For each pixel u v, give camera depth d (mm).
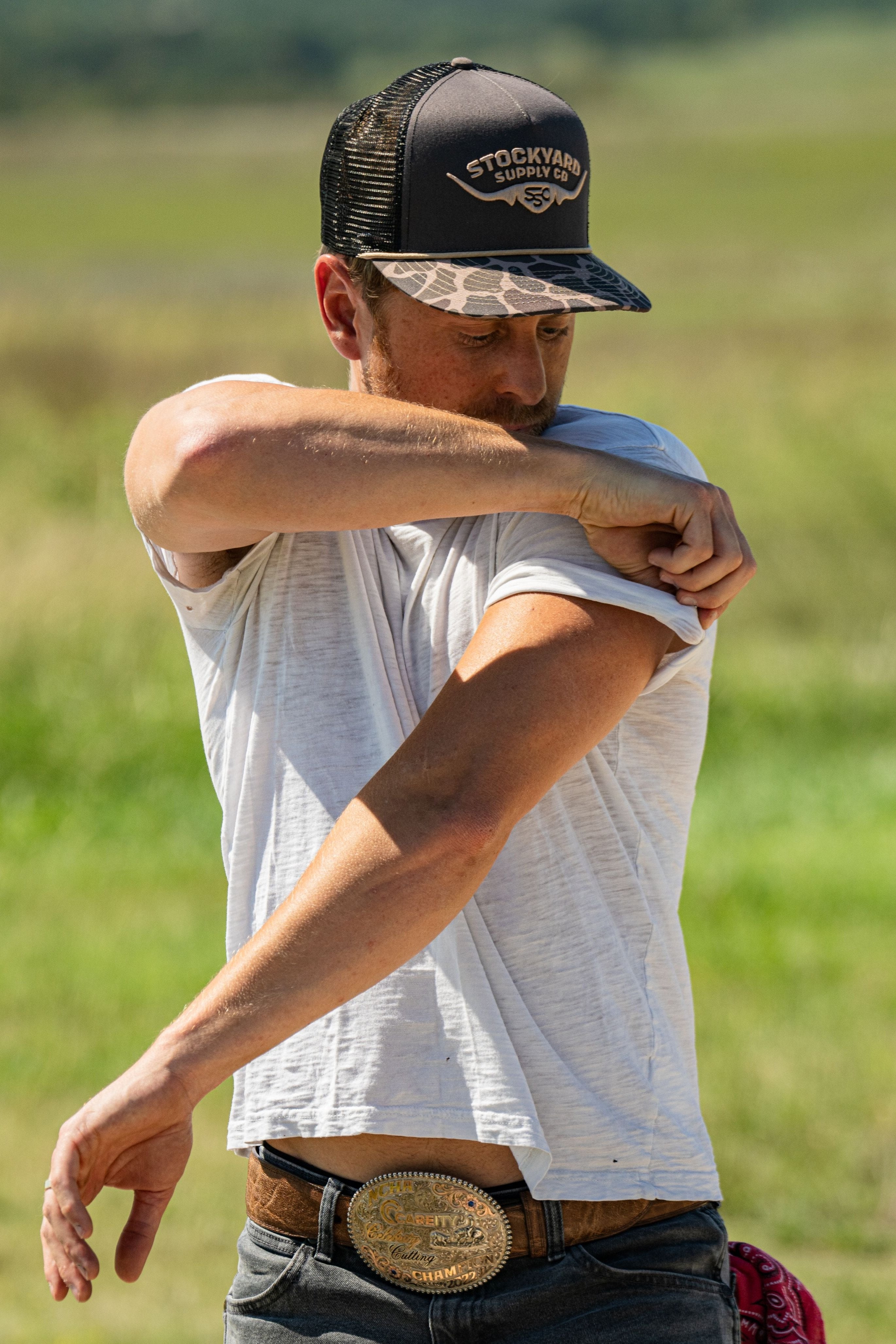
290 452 5836
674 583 6039
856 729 33281
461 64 6547
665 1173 6344
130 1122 5613
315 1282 6438
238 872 6707
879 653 36969
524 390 6445
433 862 5656
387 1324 6324
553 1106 6223
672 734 6672
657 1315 6250
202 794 30203
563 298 6105
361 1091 6234
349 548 6691
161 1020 20797
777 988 21391
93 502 45531
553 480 5902
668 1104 6410
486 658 5922
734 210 175625
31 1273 15594
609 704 5914
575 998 6289
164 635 35844
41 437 53531
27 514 43531
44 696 33094
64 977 21891
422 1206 6250
